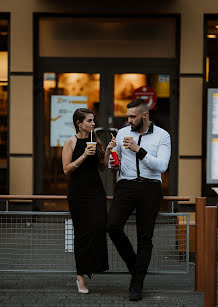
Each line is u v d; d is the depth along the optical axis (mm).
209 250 5293
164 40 10195
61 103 10227
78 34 10211
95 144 5582
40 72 10203
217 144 10102
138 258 5648
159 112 10203
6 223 6258
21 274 6695
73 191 5844
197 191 10148
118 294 5789
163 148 5746
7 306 5250
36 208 10164
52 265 6375
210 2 9961
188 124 10102
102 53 10227
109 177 10219
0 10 9969
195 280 5879
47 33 10188
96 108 10258
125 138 5566
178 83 10141
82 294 5773
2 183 10203
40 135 10242
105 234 5891
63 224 6246
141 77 10227
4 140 10195
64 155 5902
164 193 10219
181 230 6293
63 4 9969
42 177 10258
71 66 10219
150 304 5379
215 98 10078
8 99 10156
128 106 5754
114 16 10117
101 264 5844
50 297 5625
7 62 10164
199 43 10008
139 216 5703
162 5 9961
